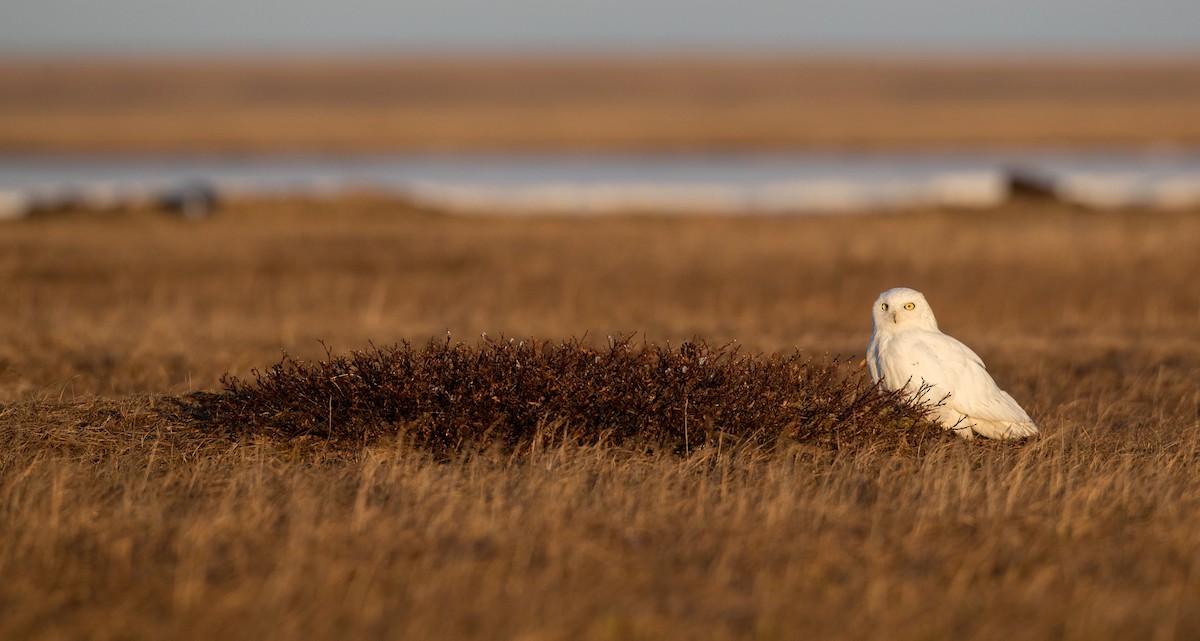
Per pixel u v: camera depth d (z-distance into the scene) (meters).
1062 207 62.56
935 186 64.62
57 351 26.83
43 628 11.53
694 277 42.44
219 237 50.84
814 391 18.47
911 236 50.47
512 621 11.47
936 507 14.90
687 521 14.41
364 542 13.51
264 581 12.44
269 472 16.39
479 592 12.20
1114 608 11.83
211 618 11.66
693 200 63.25
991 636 11.35
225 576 12.70
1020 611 11.95
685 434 17.45
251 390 18.83
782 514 14.45
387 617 11.61
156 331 29.84
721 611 11.81
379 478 16.03
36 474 16.06
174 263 44.00
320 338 29.27
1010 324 33.62
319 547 13.45
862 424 17.98
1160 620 11.65
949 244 48.03
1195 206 62.12
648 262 45.12
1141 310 36.47
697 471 16.61
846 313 36.06
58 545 13.59
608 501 15.04
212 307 35.97
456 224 57.00
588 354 18.72
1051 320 34.78
